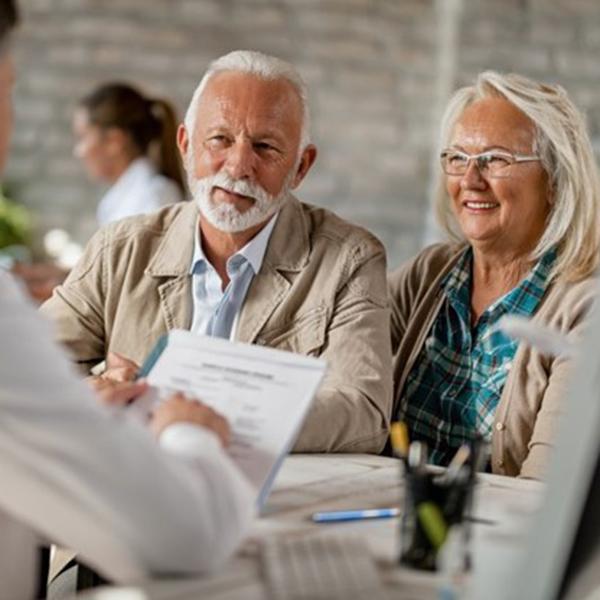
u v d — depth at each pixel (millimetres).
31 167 8008
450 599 1637
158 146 6066
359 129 8109
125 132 5988
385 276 3145
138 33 7992
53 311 3176
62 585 2695
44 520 1694
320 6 8055
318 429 2723
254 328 3037
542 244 3166
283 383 2143
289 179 3078
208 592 1621
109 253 3174
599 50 7852
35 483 1613
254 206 3010
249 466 2049
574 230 3129
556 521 1466
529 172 3174
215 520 1680
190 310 3098
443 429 3180
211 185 3014
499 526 2018
